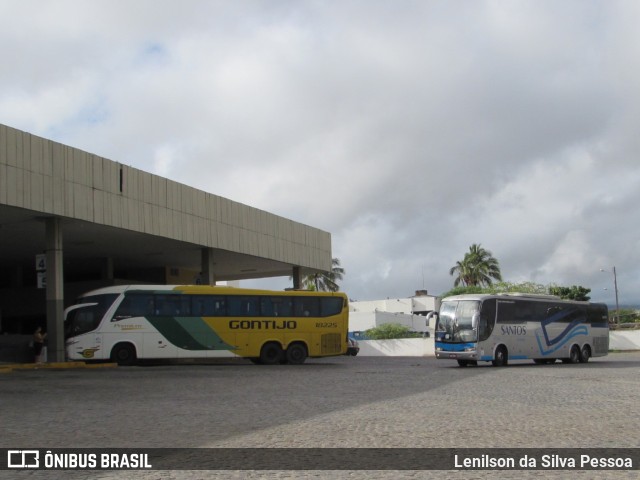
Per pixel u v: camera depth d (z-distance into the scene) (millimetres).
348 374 27562
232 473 8336
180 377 25547
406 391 19375
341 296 37219
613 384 21844
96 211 31781
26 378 24719
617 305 75625
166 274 51094
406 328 67750
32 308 48812
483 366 34938
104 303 33125
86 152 31469
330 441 10578
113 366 32500
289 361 35844
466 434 11172
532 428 11836
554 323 37750
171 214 36656
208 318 34375
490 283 95375
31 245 39750
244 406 15656
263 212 45094
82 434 11523
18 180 27938
